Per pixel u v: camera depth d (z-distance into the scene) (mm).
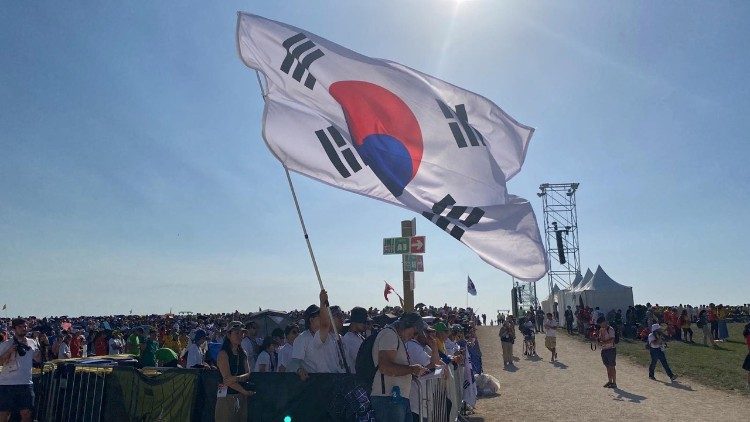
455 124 7215
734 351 25875
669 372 17672
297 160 7090
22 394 8406
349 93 7230
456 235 6902
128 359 8531
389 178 6961
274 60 7469
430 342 7918
